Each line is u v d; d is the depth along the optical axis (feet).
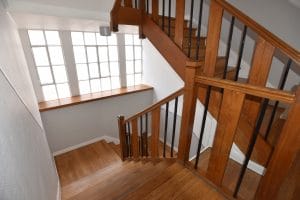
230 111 3.91
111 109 12.15
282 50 3.94
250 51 8.16
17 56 5.18
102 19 6.75
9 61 3.91
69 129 10.55
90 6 6.25
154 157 7.21
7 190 2.02
